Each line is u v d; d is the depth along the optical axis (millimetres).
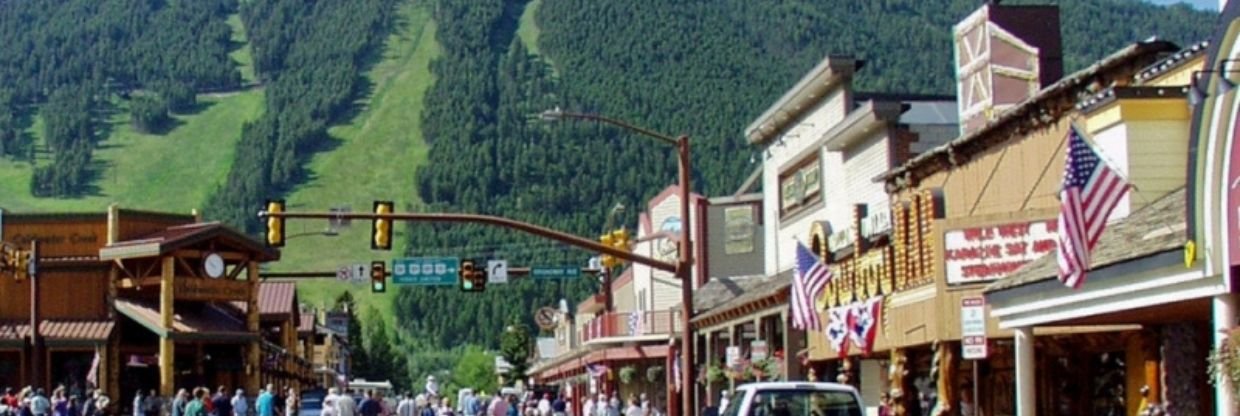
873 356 48938
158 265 74062
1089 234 26609
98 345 74062
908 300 41500
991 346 37469
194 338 72750
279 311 98500
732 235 81875
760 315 62344
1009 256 36344
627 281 103562
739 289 73812
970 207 42719
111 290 75125
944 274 37219
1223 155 23297
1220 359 22875
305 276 70688
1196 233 23969
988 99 46156
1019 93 45469
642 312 89312
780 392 29891
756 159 93500
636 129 46500
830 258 55344
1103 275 27219
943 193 40781
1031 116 38625
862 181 57000
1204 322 30516
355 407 63844
